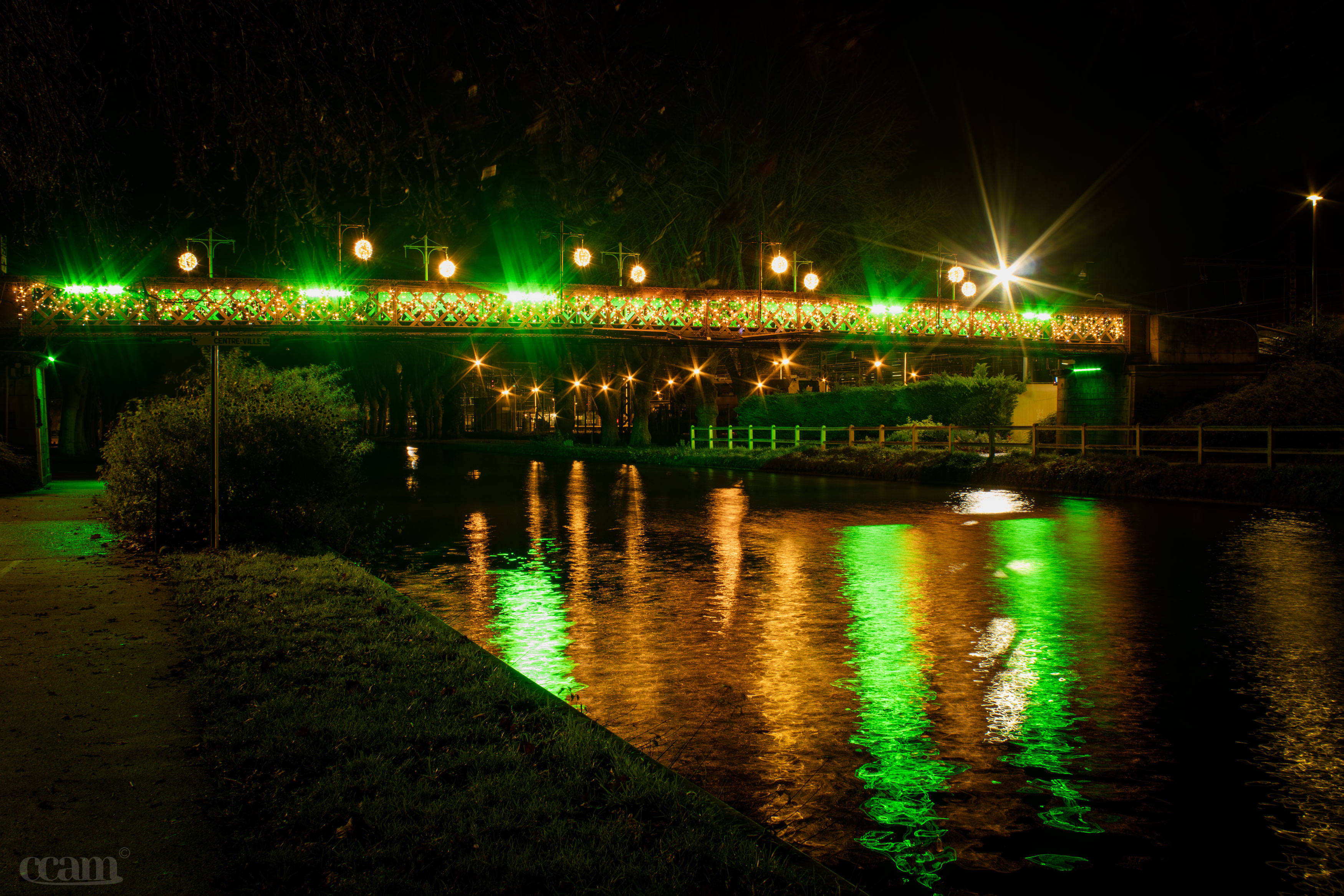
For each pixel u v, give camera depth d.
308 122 8.60
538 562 14.29
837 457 37.25
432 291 34.00
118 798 4.70
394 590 10.41
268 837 4.26
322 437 15.33
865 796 5.43
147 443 14.44
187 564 11.84
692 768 5.85
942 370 58.22
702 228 44.75
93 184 9.43
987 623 9.86
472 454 58.41
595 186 11.63
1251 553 14.65
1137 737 6.36
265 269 32.78
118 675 6.92
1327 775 5.69
